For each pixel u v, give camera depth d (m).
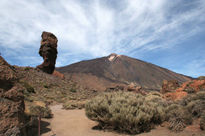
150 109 6.93
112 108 6.70
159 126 6.64
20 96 5.41
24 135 5.31
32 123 6.86
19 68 36.38
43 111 9.93
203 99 7.74
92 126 7.87
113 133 6.33
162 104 10.11
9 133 4.39
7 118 4.62
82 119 10.02
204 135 4.64
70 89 35.91
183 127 5.73
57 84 36.72
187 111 6.69
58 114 12.55
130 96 8.22
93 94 37.06
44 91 26.66
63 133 6.72
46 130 7.14
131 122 6.07
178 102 9.91
